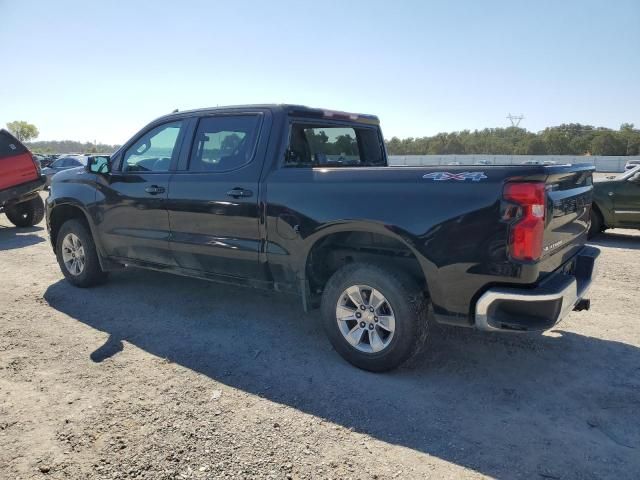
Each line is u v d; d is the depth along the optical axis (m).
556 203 3.16
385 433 2.89
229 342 4.24
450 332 4.48
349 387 3.44
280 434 2.87
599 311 5.07
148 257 5.01
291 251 3.87
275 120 4.12
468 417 3.06
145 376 3.60
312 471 2.54
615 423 3.00
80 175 5.56
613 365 3.81
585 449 2.74
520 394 3.35
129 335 4.39
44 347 4.11
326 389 3.41
